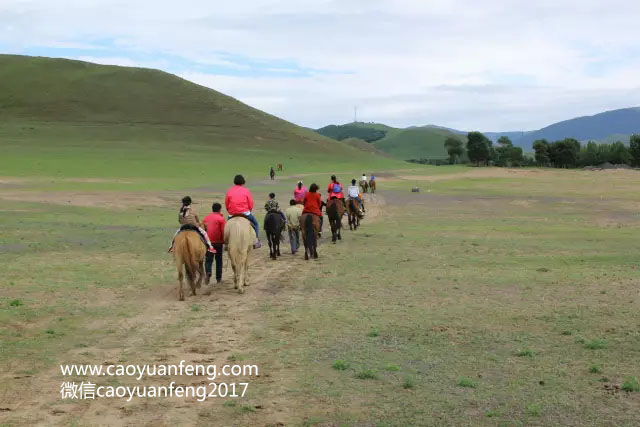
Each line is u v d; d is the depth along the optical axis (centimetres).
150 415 697
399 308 1263
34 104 17975
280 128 19775
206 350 971
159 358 927
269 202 2036
